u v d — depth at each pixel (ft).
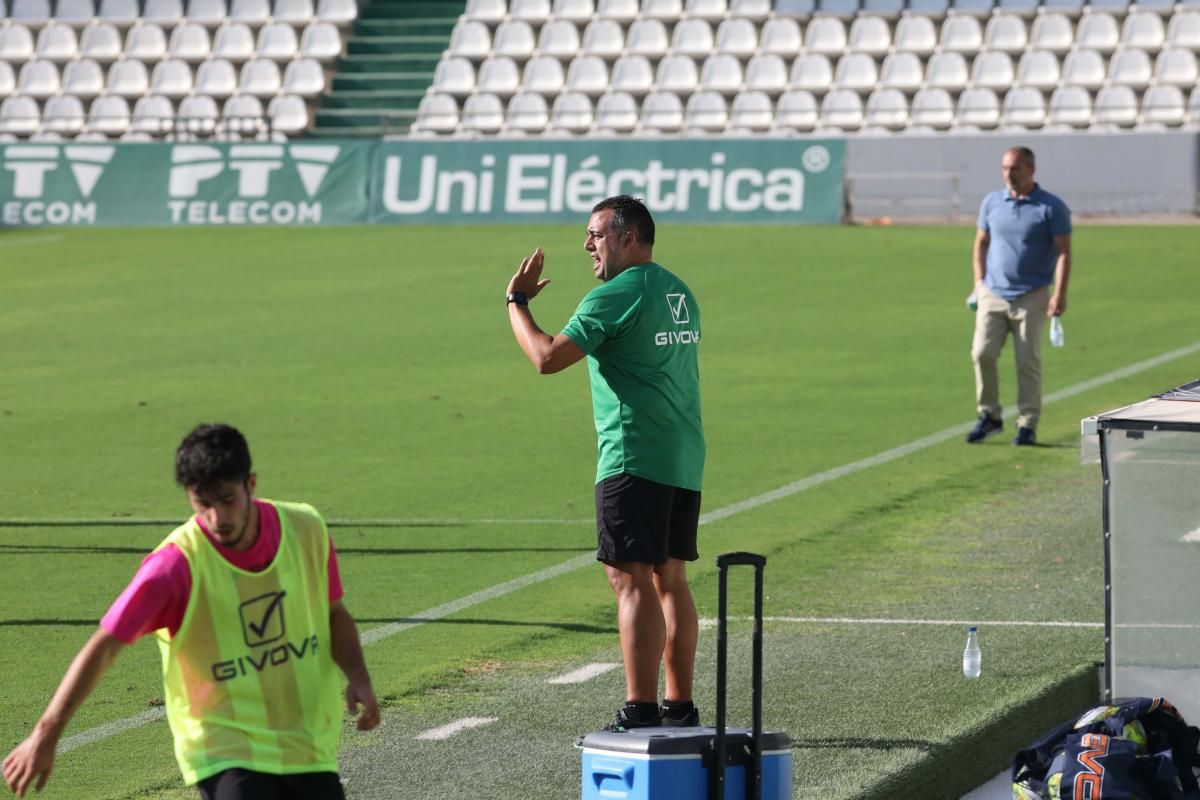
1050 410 122.31
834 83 264.11
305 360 152.66
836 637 66.64
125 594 36.65
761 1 279.28
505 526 90.07
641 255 53.93
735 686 59.67
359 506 95.76
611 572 53.16
